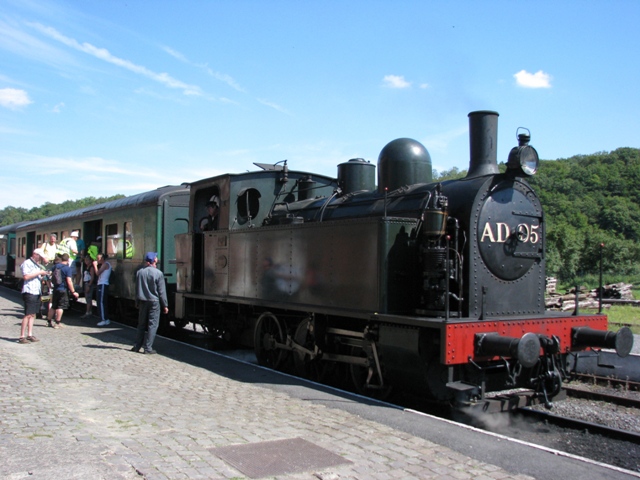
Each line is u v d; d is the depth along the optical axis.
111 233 15.84
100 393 6.25
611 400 7.51
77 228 18.08
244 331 10.12
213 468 3.97
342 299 7.27
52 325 12.62
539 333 6.55
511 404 6.20
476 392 6.02
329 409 5.83
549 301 19.89
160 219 13.08
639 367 8.96
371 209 7.79
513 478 3.96
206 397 6.32
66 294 12.74
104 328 12.76
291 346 8.40
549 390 6.57
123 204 14.97
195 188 10.96
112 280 15.42
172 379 7.29
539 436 6.02
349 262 7.18
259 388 6.86
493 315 6.75
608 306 20.75
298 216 9.13
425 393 6.31
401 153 7.85
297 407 5.92
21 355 8.55
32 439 4.43
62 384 6.62
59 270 12.54
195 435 4.76
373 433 4.96
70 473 3.74
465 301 6.58
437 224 6.48
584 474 4.03
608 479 3.94
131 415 5.35
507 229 6.90
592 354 7.81
